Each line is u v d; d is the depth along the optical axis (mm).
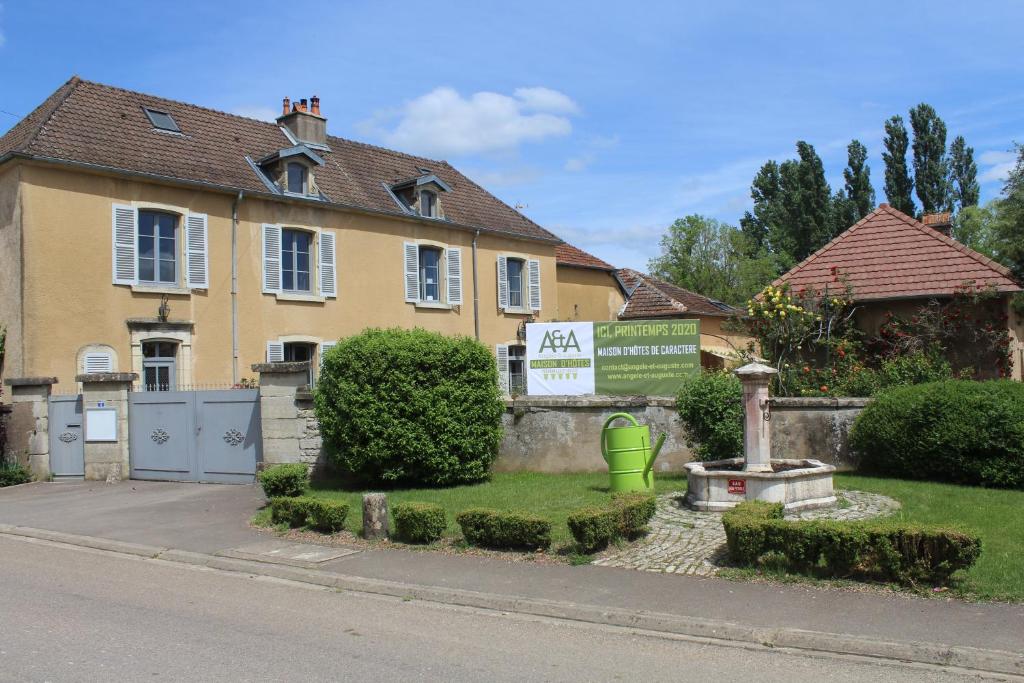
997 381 12078
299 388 14055
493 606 7113
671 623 6355
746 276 53500
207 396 15055
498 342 27438
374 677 5324
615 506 8719
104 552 9789
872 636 5812
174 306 19453
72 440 15859
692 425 12758
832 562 7195
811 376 15547
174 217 19828
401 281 24578
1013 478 11094
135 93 21562
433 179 25188
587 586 7367
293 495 11703
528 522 8586
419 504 9383
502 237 27781
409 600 7426
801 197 55844
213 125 22734
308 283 22594
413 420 12883
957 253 17281
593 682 5234
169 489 14250
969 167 50688
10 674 5363
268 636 6242
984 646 5531
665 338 15117
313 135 25109
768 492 9820
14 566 8969
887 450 12250
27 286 17141
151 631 6367
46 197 17516
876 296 17078
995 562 7305
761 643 6004
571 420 14281
